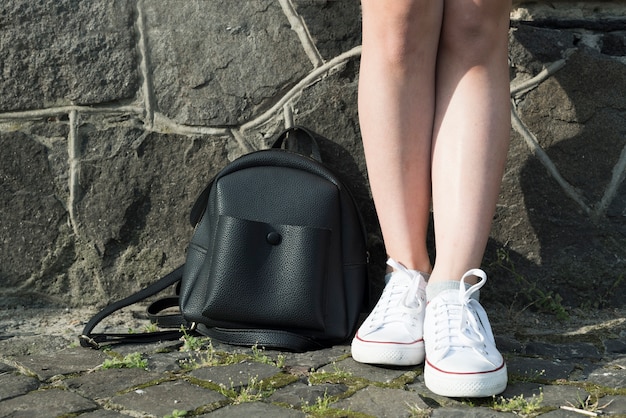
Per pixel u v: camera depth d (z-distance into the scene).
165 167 2.17
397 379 1.61
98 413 1.46
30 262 2.18
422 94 1.73
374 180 1.79
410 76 1.72
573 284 2.16
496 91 1.70
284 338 1.80
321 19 2.12
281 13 2.13
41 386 1.60
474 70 1.70
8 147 2.15
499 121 1.70
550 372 1.67
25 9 2.12
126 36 2.14
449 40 1.70
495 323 2.07
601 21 2.13
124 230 2.18
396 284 1.76
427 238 2.15
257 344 1.81
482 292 2.17
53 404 1.50
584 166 2.14
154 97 2.16
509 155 2.15
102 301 2.20
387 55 1.71
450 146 1.70
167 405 1.49
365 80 1.77
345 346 1.85
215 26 2.14
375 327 1.69
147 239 2.19
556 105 2.13
